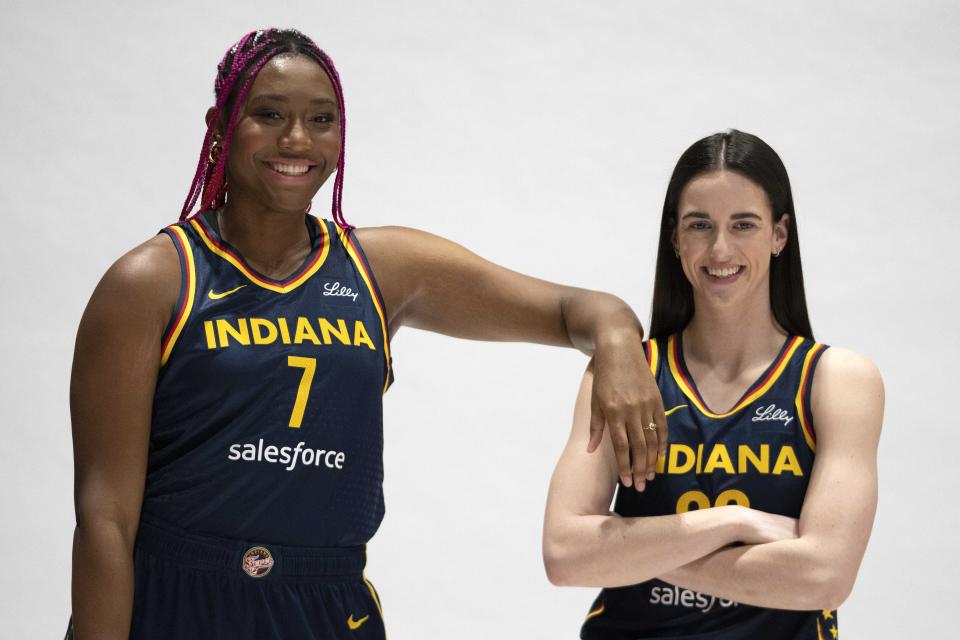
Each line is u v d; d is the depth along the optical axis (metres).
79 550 5.37
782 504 5.61
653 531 5.52
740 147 5.74
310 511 5.63
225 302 5.59
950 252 12.80
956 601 10.92
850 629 10.68
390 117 13.46
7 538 11.45
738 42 13.46
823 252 12.89
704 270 5.78
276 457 5.55
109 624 5.36
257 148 5.56
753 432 5.68
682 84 13.50
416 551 11.42
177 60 13.22
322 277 5.82
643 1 13.58
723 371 5.86
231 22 13.32
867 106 13.23
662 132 13.45
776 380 5.75
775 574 5.38
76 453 5.48
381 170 13.39
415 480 11.93
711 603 5.66
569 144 13.46
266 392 5.55
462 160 13.43
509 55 13.59
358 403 5.73
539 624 10.84
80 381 5.45
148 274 5.48
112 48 13.19
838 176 13.08
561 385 12.72
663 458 5.74
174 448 5.54
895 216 12.96
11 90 13.05
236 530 5.55
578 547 5.63
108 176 13.05
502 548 11.47
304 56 5.64
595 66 13.55
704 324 5.89
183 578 5.52
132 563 5.47
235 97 5.63
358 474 5.75
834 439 5.56
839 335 12.51
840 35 13.34
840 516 5.42
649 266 13.08
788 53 13.39
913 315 12.60
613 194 13.37
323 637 5.70
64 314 12.69
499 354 12.96
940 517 11.55
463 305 6.25
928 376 12.32
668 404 5.83
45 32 13.15
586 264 13.12
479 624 10.82
